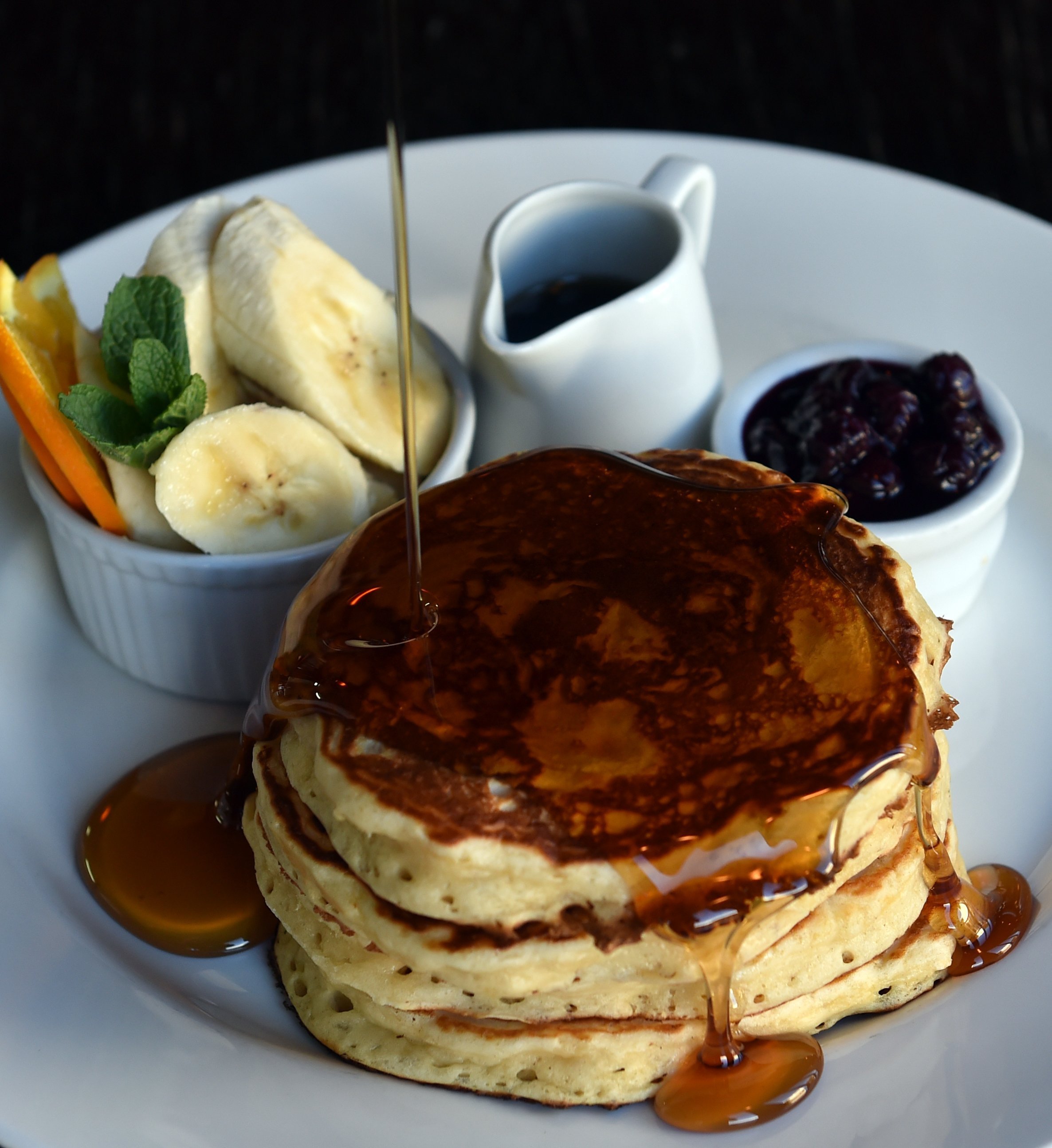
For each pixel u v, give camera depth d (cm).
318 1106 40
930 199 56
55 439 44
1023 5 70
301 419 45
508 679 39
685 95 67
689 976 38
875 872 40
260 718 41
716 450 47
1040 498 50
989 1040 40
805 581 40
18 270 60
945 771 42
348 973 40
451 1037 40
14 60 69
